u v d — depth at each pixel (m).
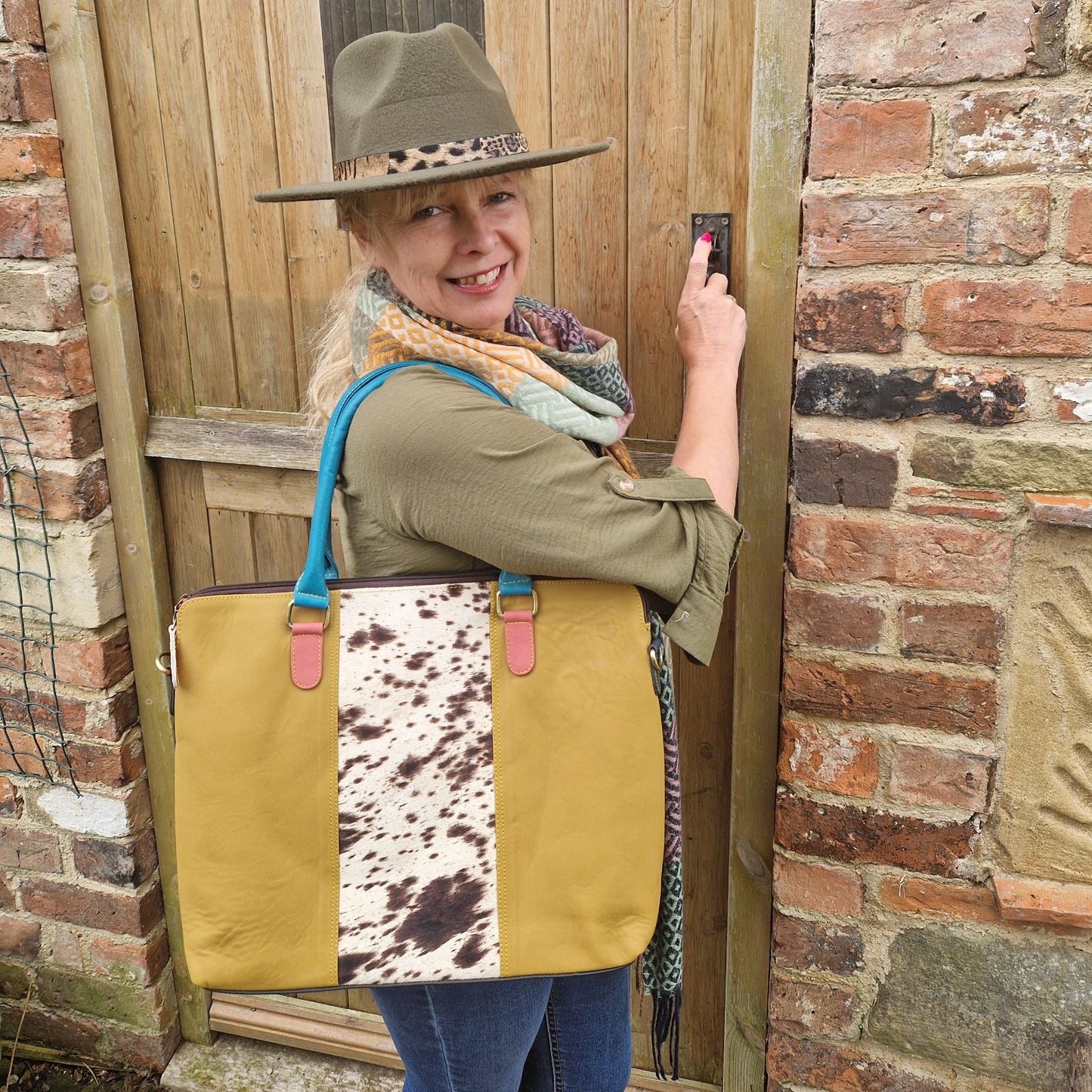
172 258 1.68
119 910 1.92
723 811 1.70
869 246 1.21
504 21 1.42
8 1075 2.03
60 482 1.70
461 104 1.02
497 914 1.06
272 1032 2.04
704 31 1.34
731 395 1.24
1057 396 1.19
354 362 1.16
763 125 1.27
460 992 1.12
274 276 1.64
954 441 1.24
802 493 1.32
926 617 1.32
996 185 1.15
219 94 1.57
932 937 1.46
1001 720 1.33
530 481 0.96
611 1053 1.30
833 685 1.39
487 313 1.10
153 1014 1.98
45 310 1.61
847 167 1.19
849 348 1.25
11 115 1.54
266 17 1.51
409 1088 1.23
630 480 1.01
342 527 1.11
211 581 1.85
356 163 1.04
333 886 1.04
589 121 1.43
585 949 1.07
